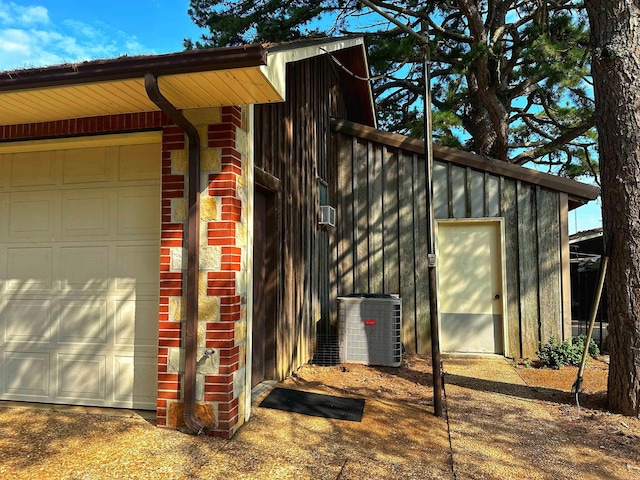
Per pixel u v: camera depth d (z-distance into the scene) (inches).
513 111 533.6
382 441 139.9
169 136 145.2
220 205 139.9
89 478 108.8
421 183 286.4
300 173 239.0
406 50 363.6
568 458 131.8
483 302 276.7
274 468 118.4
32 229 165.8
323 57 289.6
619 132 167.5
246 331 152.1
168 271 142.5
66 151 164.7
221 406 136.3
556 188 267.7
